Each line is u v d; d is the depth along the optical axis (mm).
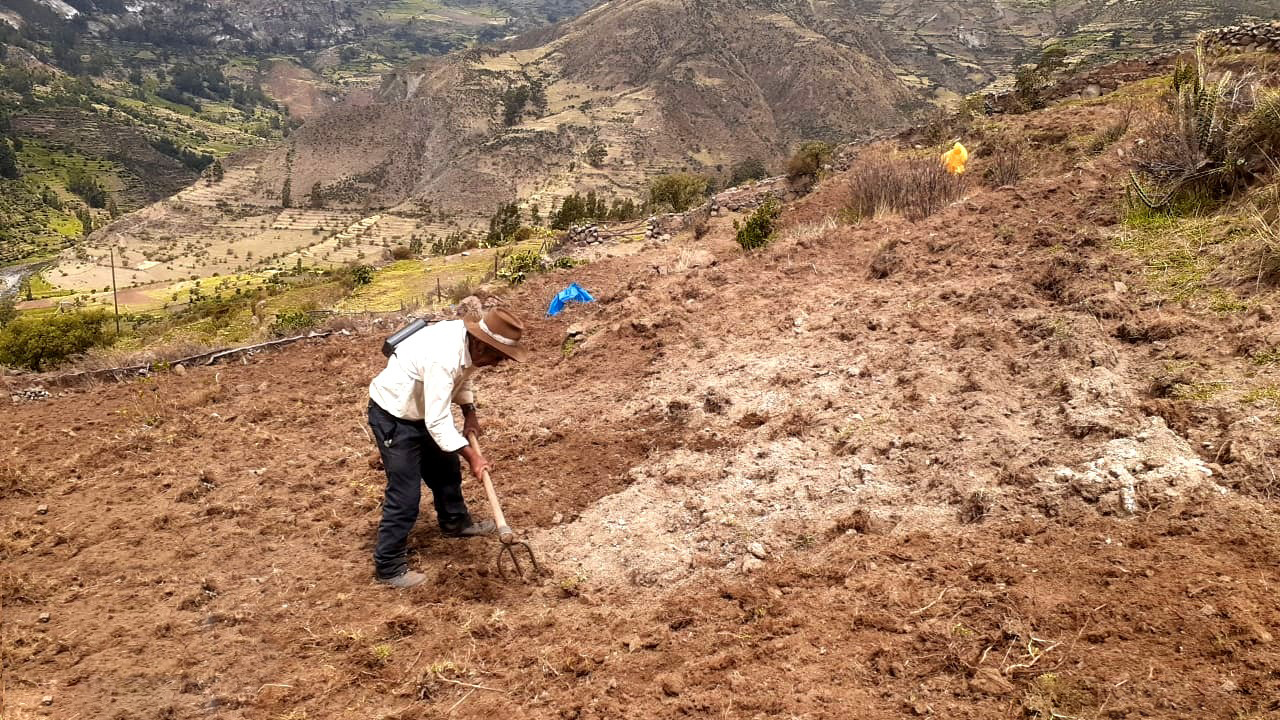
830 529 3734
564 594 3686
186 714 3014
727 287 7816
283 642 3428
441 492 4180
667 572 3715
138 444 5863
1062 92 17969
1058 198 7738
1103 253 6000
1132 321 4785
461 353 3670
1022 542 3254
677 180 32281
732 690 2799
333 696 3084
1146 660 2484
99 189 189500
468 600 3707
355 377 7355
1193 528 3066
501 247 27531
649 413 5496
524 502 4562
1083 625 2695
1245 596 2643
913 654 2762
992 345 4941
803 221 12375
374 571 3967
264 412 6496
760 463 4398
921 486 3852
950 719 2451
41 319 14234
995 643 2717
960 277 6387
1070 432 3828
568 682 3023
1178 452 3484
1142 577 2859
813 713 2584
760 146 188500
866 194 10484
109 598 3812
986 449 3920
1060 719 2352
